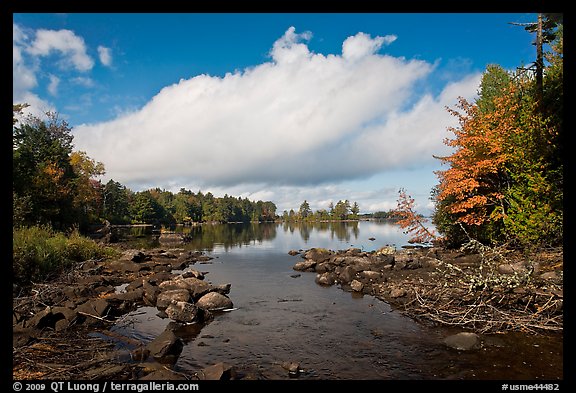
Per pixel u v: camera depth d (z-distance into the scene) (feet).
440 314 34.58
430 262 58.39
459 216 69.05
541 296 33.17
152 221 330.54
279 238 173.99
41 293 39.52
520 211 52.54
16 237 52.37
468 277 36.27
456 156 65.21
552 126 51.39
